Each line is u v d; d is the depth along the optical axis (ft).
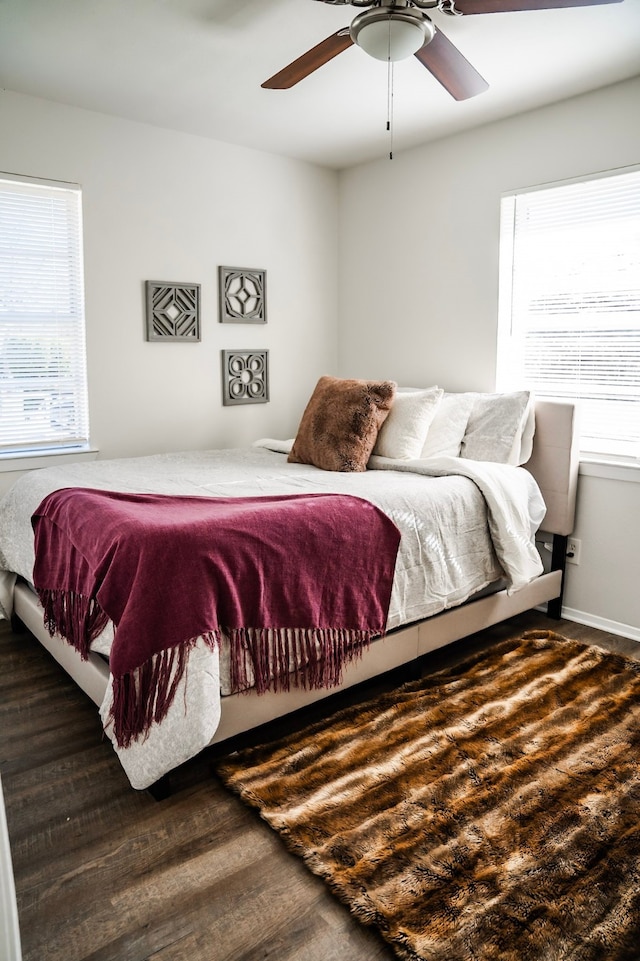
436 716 7.23
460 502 8.43
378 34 6.24
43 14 7.53
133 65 8.91
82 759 6.57
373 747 6.65
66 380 10.98
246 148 12.44
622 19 7.52
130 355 11.52
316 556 6.81
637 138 9.23
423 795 5.90
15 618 9.60
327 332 14.39
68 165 10.43
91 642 6.61
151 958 4.33
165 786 5.95
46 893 4.85
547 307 10.73
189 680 5.74
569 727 7.04
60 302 10.76
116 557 5.88
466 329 11.87
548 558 10.59
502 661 8.65
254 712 6.39
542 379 10.93
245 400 13.11
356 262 13.88
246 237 12.71
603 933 4.44
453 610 8.52
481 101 10.04
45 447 11.02
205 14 7.55
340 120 10.96
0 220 10.00
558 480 10.05
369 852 5.20
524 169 10.65
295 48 8.42
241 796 5.90
